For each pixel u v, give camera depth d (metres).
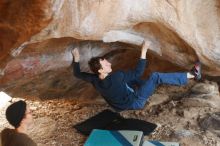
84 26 4.39
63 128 6.21
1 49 4.45
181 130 5.78
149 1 4.53
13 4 3.79
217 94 6.50
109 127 5.99
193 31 4.76
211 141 5.49
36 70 6.28
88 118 6.42
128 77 5.06
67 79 7.14
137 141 5.41
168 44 5.38
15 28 4.08
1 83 6.19
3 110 7.01
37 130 6.19
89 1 4.16
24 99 7.34
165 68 6.60
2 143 3.54
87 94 7.15
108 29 4.77
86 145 5.50
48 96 7.35
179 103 6.49
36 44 5.76
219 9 4.59
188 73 5.13
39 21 3.96
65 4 4.04
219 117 5.87
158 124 6.01
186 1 4.52
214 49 4.82
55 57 6.27
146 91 5.16
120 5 4.40
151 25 5.14
